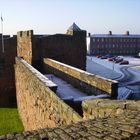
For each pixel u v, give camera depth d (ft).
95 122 23.50
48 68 100.12
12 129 87.66
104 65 267.39
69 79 74.95
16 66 112.47
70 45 114.11
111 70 228.63
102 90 53.93
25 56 117.50
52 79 82.38
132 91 139.54
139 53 377.50
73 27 150.30
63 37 112.47
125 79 182.29
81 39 115.75
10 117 102.99
